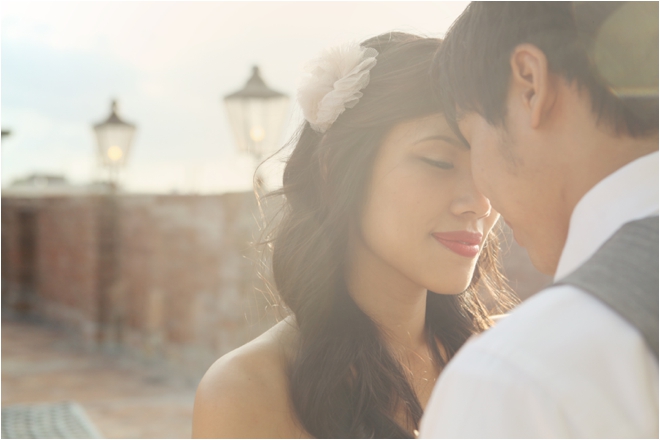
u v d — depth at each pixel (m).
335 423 1.06
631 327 0.53
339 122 1.14
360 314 1.17
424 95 1.04
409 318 1.22
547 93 0.66
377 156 1.10
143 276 9.36
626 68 0.64
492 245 1.48
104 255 10.23
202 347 7.96
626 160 0.64
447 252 1.06
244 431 1.00
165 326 8.81
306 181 1.28
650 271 0.56
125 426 5.84
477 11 0.76
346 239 1.18
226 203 7.35
